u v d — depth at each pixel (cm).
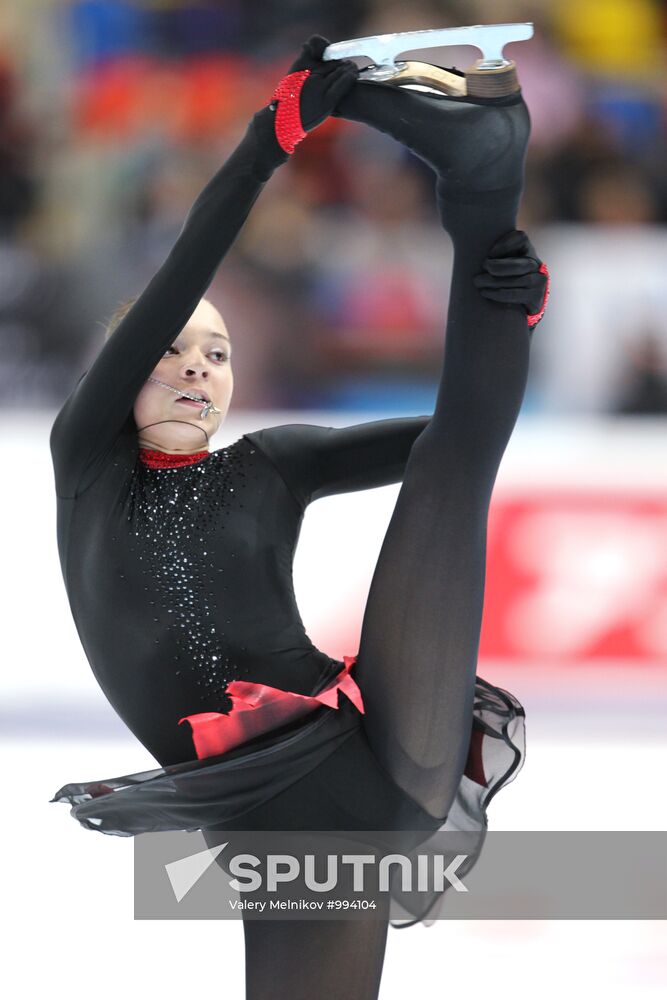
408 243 2712
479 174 846
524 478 2217
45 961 1302
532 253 886
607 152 2945
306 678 950
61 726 2095
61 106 2944
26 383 2597
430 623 896
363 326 2639
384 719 909
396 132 856
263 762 888
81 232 2775
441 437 897
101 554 939
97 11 3000
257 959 924
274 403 2617
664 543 2195
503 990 1234
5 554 2150
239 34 3027
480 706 991
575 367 2530
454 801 979
